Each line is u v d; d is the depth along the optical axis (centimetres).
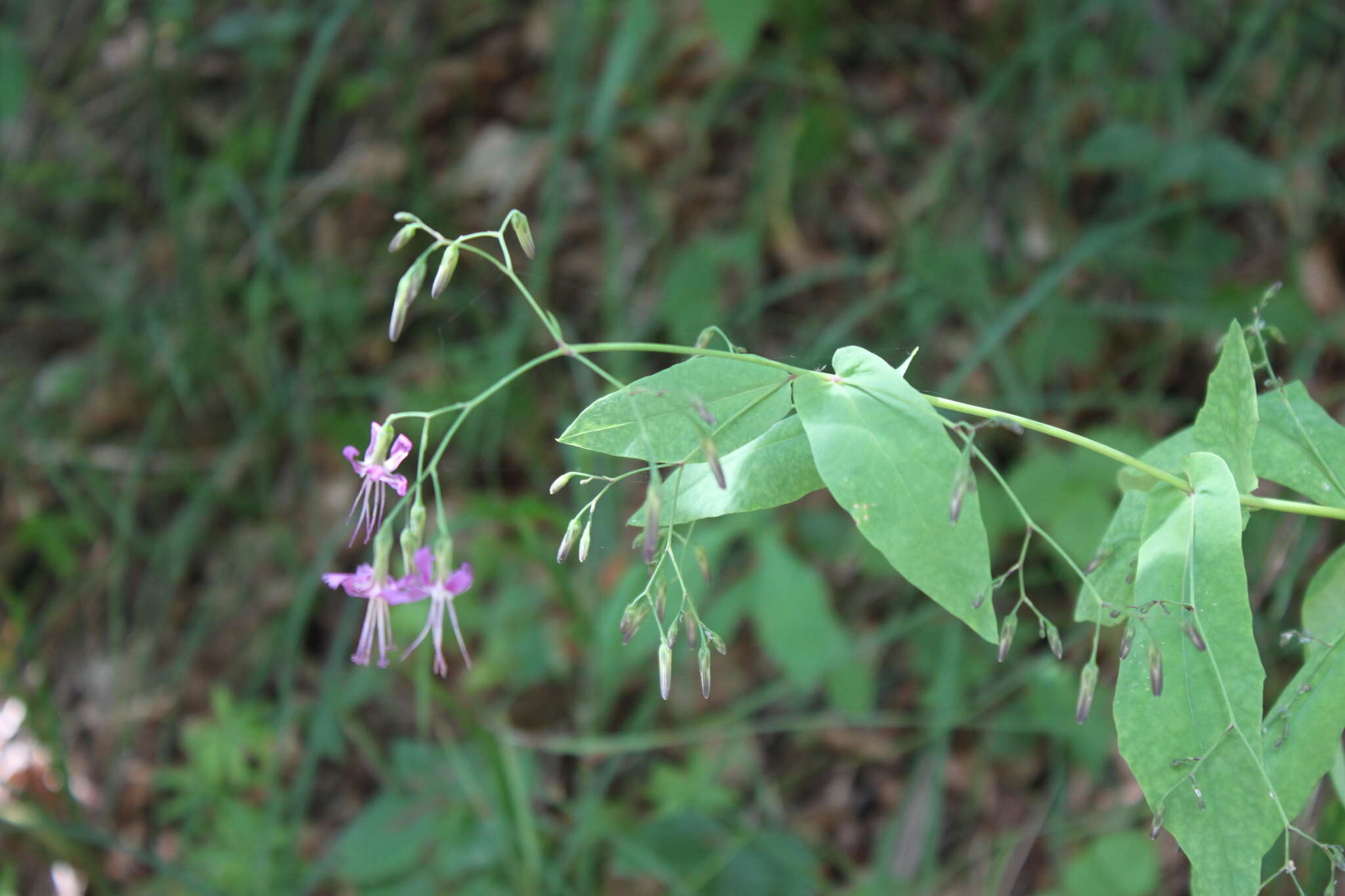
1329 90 406
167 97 480
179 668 404
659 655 134
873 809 353
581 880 327
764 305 424
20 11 554
